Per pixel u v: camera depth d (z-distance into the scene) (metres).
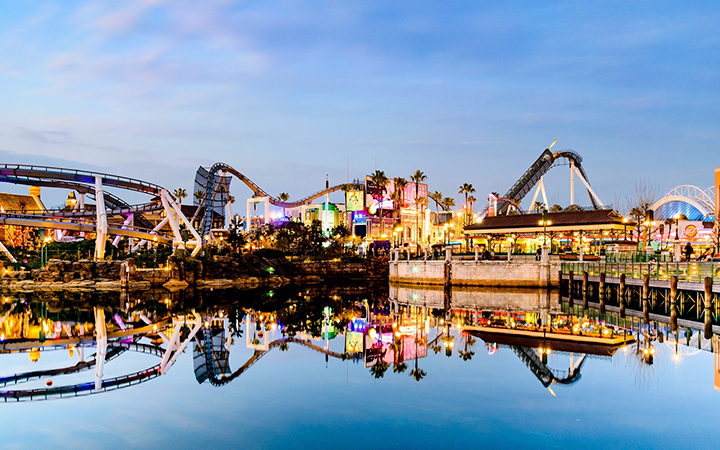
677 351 34.59
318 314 61.28
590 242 102.44
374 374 29.39
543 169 129.00
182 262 100.19
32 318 56.25
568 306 64.06
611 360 31.94
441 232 184.50
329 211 179.75
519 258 88.44
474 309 63.25
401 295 83.56
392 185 169.88
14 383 28.53
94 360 34.56
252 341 42.12
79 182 104.81
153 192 113.62
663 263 53.84
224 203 164.38
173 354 36.50
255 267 114.25
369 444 19.06
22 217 97.88
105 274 98.50
